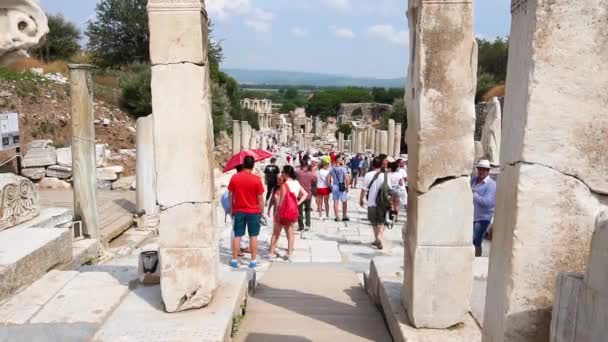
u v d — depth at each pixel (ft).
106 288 15.42
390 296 15.21
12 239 18.20
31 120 59.62
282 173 29.43
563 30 7.66
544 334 8.36
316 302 18.29
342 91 329.72
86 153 25.58
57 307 13.88
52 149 50.55
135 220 35.99
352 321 15.84
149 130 35.96
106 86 87.76
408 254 13.75
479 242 24.17
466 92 12.39
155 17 13.01
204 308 13.87
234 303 14.32
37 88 65.05
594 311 6.79
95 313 13.48
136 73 86.69
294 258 30.76
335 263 28.86
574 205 8.02
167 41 13.08
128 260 26.50
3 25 13.88
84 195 25.54
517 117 8.31
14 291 15.17
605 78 7.70
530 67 7.86
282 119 281.95
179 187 13.53
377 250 33.42
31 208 22.27
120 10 100.58
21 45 14.24
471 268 12.78
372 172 33.73
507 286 8.46
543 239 8.14
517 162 8.22
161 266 13.62
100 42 101.96
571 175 7.97
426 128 12.48
